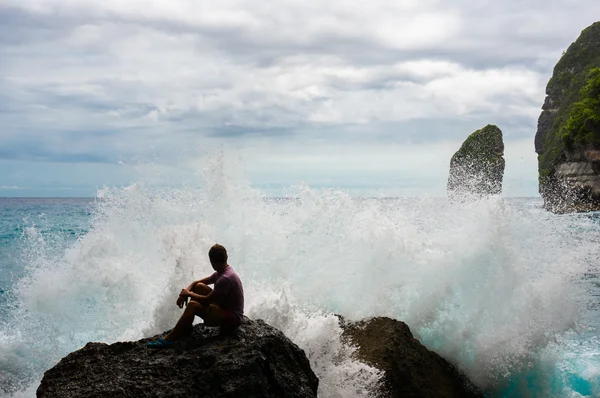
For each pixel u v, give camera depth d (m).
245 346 5.28
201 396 4.88
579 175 70.19
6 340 8.79
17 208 59.75
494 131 101.12
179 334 5.55
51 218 38.47
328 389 6.46
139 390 4.89
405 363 6.83
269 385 5.08
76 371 5.27
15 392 7.64
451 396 7.07
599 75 74.69
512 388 7.98
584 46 105.12
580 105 72.94
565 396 7.83
